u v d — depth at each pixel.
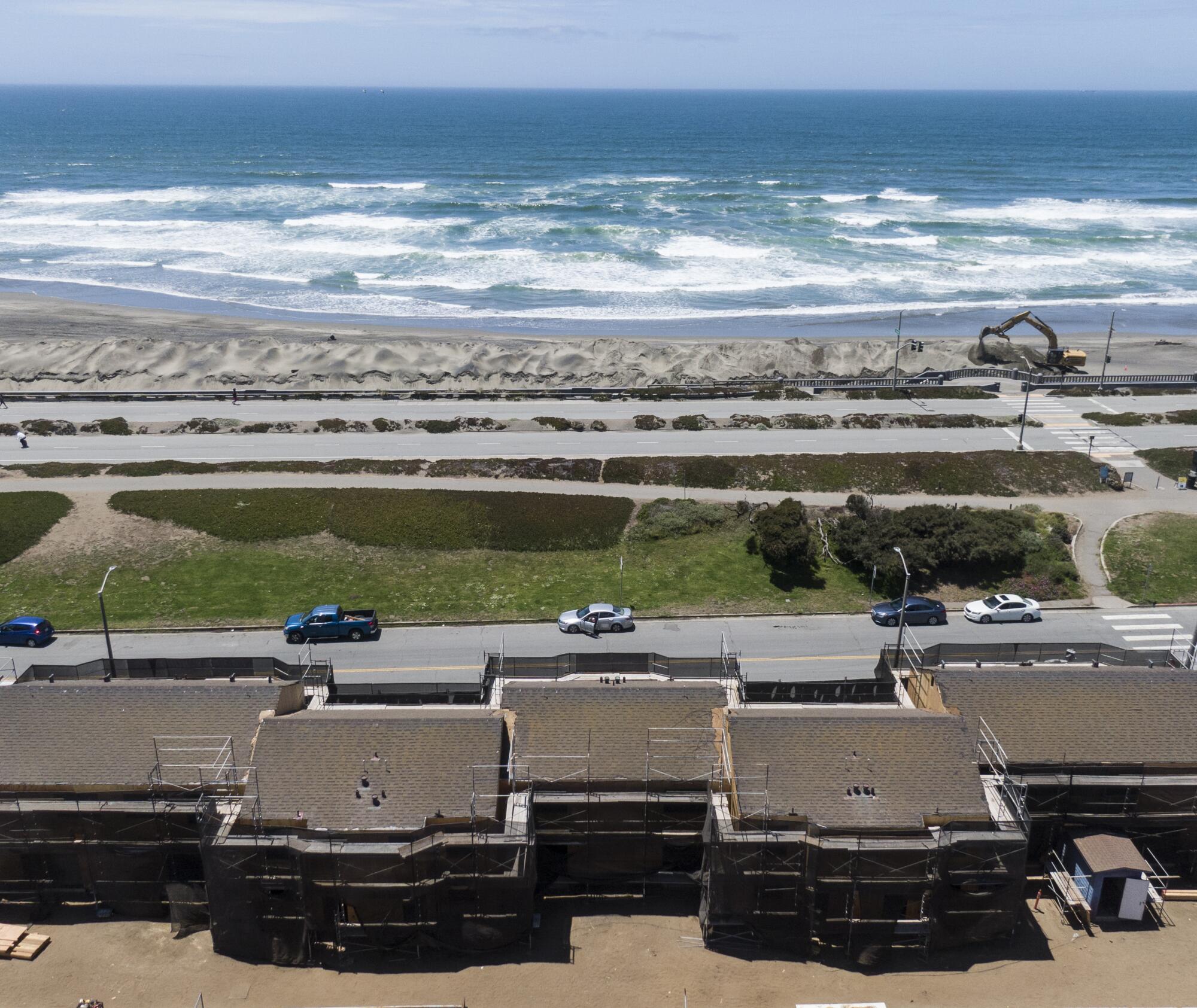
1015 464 72.31
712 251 158.12
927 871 33.72
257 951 34.91
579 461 72.12
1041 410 85.38
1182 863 38.75
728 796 36.09
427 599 58.34
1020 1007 33.19
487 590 59.16
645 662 45.84
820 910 34.59
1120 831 37.94
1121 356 109.50
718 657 49.84
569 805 36.34
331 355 100.75
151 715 38.22
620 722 38.56
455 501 66.19
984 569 61.47
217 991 33.69
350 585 59.41
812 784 35.41
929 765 35.97
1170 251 165.88
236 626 55.66
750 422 81.00
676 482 70.00
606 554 62.59
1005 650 47.91
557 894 38.03
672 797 36.53
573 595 58.84
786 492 69.06
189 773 36.22
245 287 139.12
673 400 88.62
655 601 58.53
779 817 34.47
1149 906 37.41
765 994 33.78
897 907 34.84
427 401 88.38
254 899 34.09
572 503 66.19
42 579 59.34
